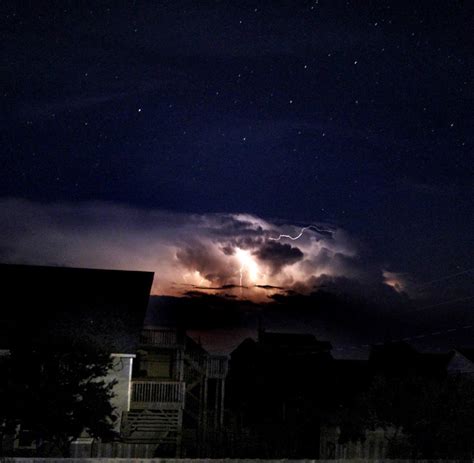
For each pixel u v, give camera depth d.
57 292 28.28
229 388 42.16
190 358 32.19
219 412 33.69
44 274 29.92
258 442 29.75
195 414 30.69
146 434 25.81
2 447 21.86
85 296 28.23
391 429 26.84
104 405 19.08
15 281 28.88
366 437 26.94
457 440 23.33
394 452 24.66
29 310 26.44
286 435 30.56
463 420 23.28
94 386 19.33
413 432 23.70
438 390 23.64
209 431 28.95
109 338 24.97
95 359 19.42
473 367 38.41
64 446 19.11
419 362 42.34
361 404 24.67
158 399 26.33
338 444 28.28
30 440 19.59
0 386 18.30
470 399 23.67
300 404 34.28
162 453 26.77
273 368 40.06
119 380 24.55
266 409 37.97
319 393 39.03
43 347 19.17
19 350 18.95
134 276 30.59
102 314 26.86
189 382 32.41
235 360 43.53
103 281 29.91
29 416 18.33
